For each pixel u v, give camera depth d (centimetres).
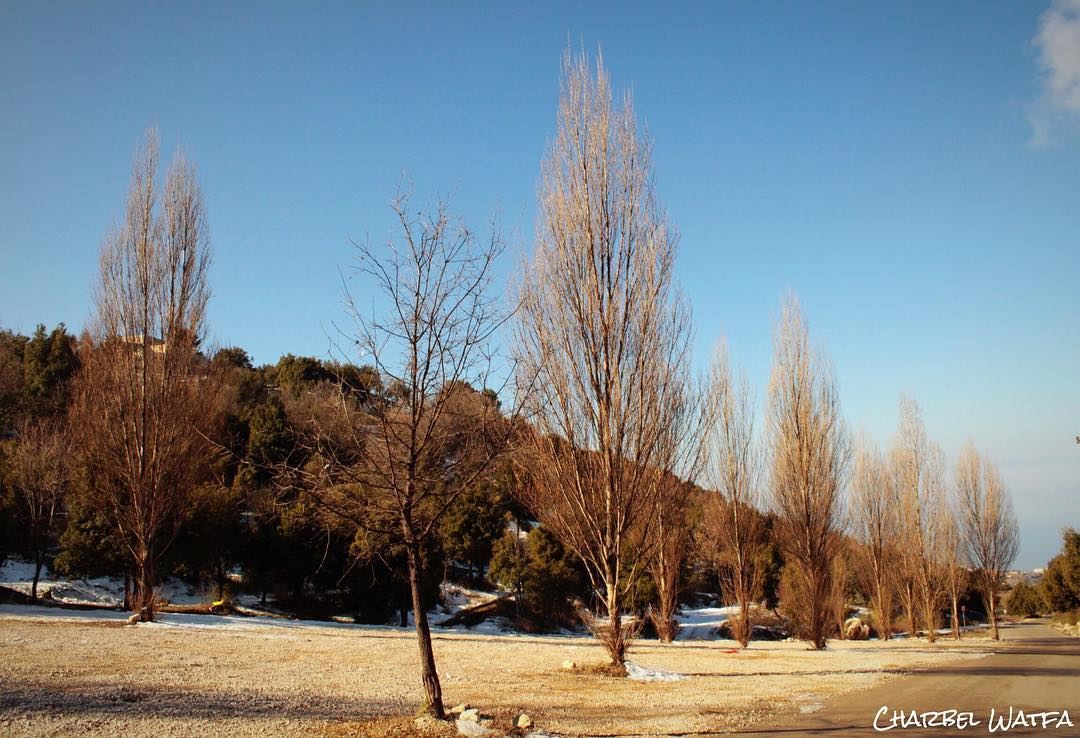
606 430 1852
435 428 1145
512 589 4347
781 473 3284
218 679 1456
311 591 3712
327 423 1291
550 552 4044
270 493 3509
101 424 2702
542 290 1877
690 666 2217
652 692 1575
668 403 1902
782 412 3291
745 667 2227
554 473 1878
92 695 1187
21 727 938
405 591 3647
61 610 2869
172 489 2689
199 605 3459
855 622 4534
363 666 1802
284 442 3681
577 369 1862
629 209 1903
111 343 2694
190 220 2836
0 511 3198
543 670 1884
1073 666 2441
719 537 3788
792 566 4306
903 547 4791
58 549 3894
